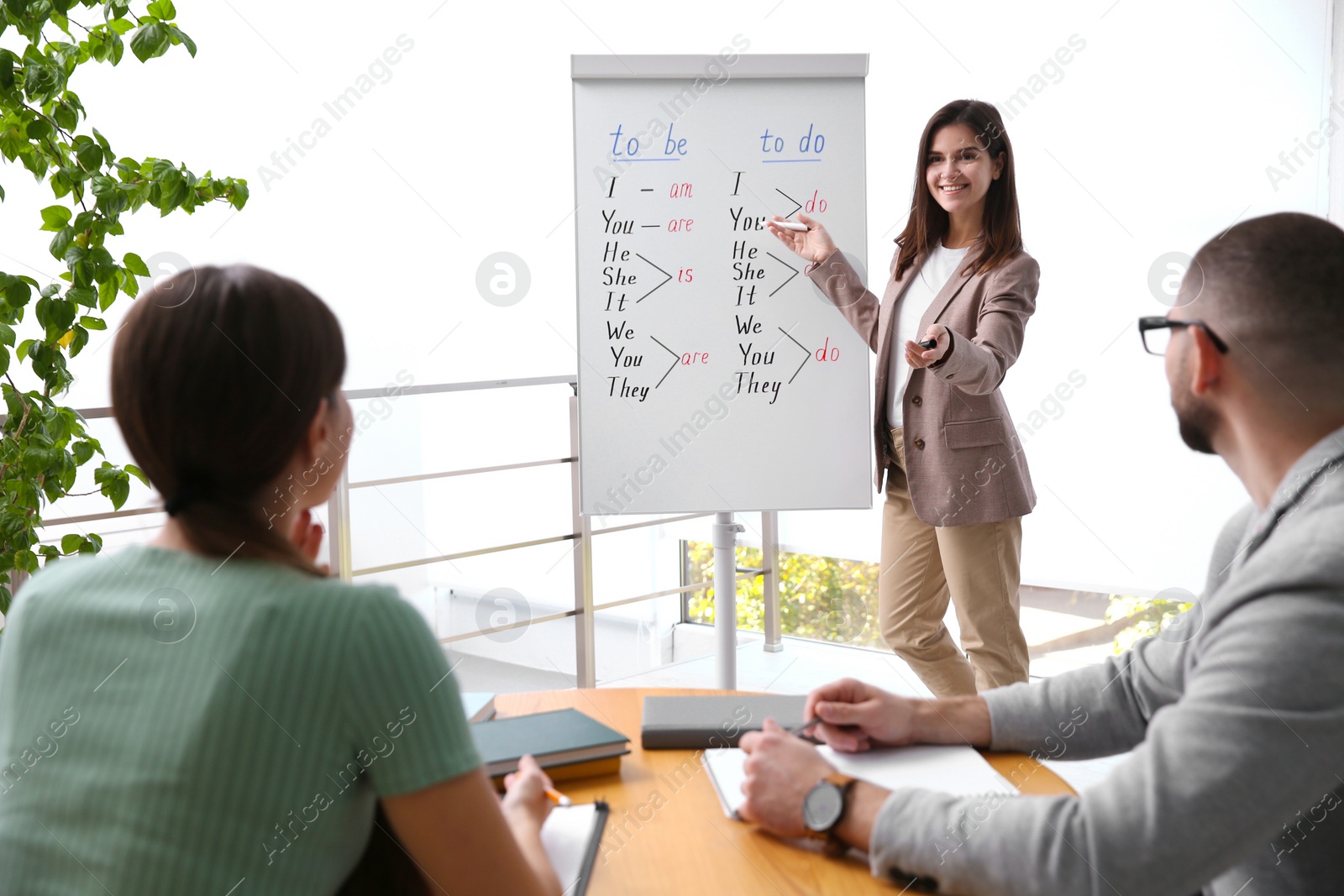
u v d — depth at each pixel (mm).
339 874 735
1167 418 2824
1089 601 3047
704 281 2455
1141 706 1034
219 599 713
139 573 745
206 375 724
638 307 2455
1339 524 712
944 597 2492
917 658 2529
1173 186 2807
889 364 2396
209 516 747
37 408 1923
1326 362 753
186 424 731
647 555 4051
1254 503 884
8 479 1896
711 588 4023
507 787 972
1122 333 2898
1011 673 2311
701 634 3977
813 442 2498
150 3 2004
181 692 691
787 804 897
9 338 1893
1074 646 3096
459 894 711
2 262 3934
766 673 3432
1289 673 691
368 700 694
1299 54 2619
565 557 4141
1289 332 757
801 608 3869
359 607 715
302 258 4277
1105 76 2877
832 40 3387
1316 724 682
